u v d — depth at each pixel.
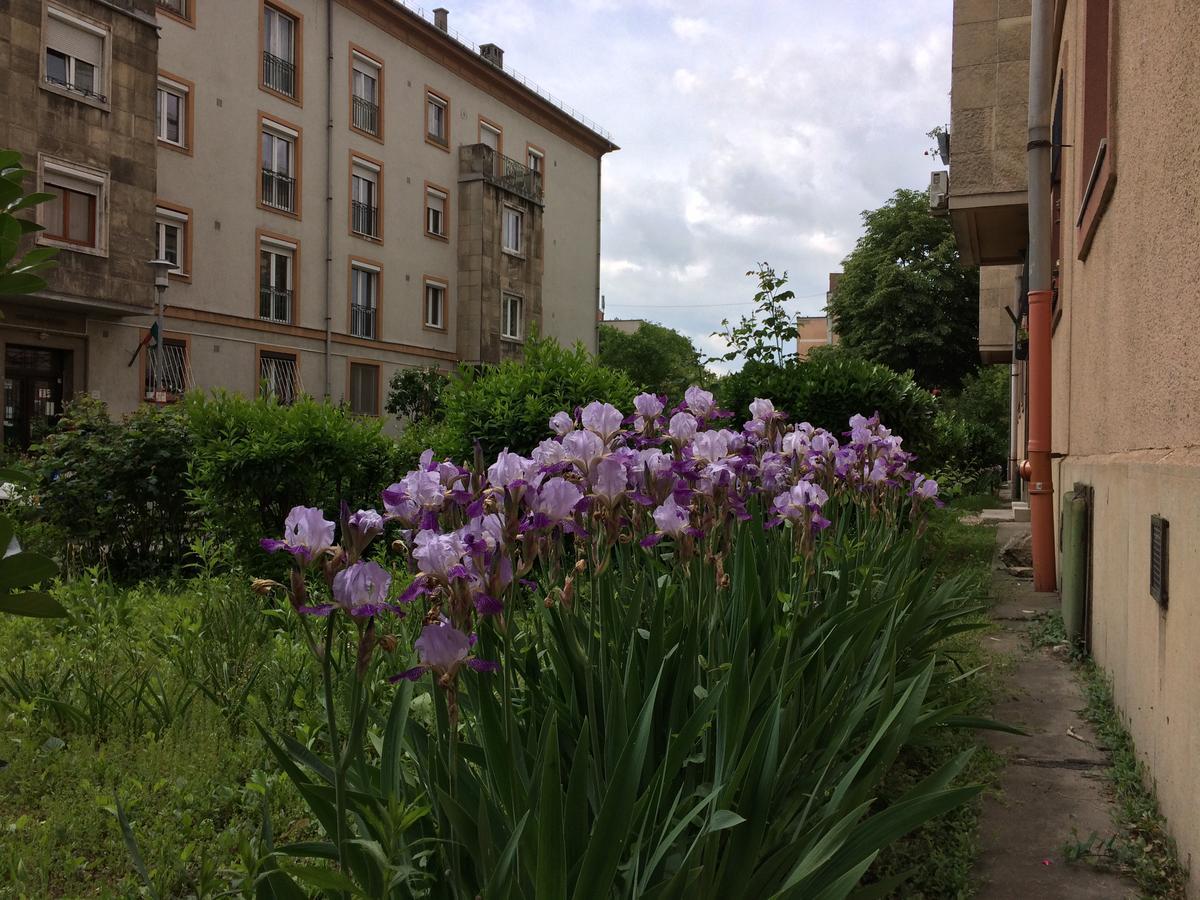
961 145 9.95
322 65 23.69
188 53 20.16
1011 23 9.76
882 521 4.59
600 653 2.36
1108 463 4.55
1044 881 2.65
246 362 21.69
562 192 33.28
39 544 7.54
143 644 4.77
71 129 17.02
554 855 1.53
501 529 1.86
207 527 6.93
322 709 3.56
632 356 56.12
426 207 27.20
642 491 2.58
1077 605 5.19
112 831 2.97
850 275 35.81
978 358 34.56
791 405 7.82
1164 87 3.31
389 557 6.23
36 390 17.75
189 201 20.23
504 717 1.95
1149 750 3.21
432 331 27.52
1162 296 3.37
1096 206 4.95
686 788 2.35
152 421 8.05
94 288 17.41
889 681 2.36
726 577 2.78
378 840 1.86
